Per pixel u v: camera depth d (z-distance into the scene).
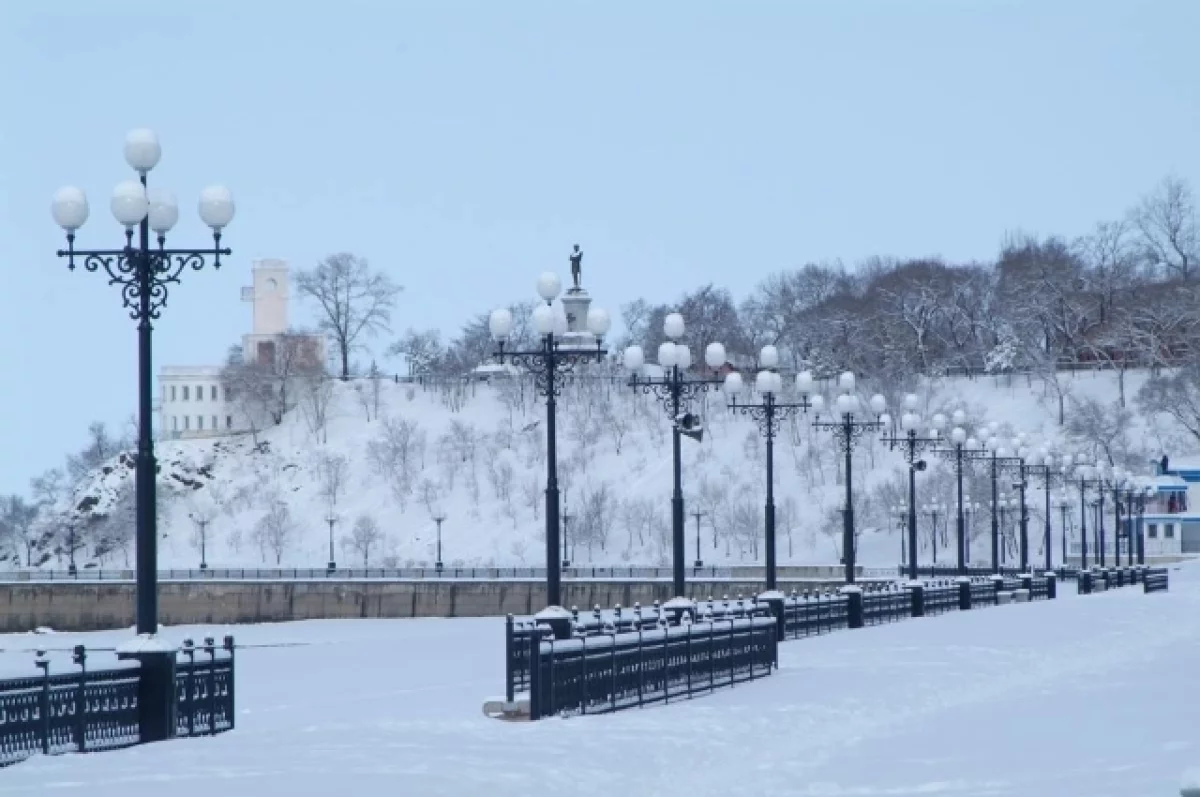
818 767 56.53
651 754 59.44
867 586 171.12
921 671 93.25
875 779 53.09
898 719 72.06
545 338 88.62
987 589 190.75
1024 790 49.09
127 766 55.22
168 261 65.62
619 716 72.56
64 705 60.06
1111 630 126.19
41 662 59.19
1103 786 48.91
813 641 122.69
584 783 53.03
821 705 76.44
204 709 69.88
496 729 67.06
